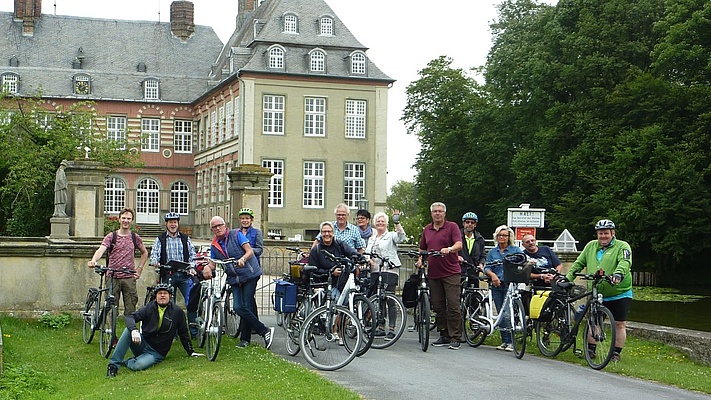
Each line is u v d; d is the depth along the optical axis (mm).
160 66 80688
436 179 64500
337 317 13078
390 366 13164
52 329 17938
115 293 15602
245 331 15195
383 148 65438
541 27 54688
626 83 46781
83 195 29750
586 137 48844
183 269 15281
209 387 11570
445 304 15641
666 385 12391
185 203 79062
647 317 30828
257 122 63188
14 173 41656
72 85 76625
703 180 45281
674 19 45375
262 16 69250
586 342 14000
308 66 64062
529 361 14258
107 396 11531
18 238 30766
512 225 23844
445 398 10758
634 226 45406
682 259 48031
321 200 64500
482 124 59750
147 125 78188
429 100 64938
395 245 16094
